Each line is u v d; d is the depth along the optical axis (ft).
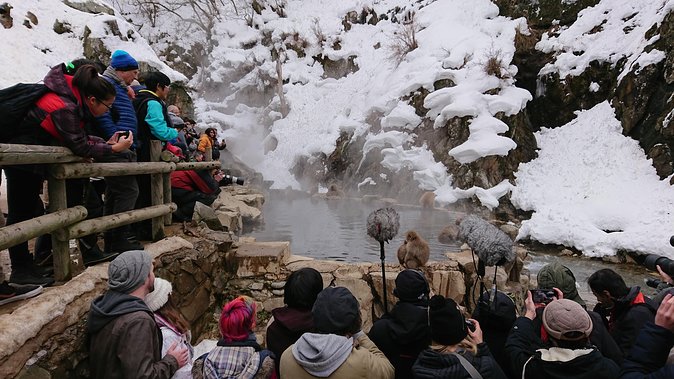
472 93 45.93
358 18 76.02
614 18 45.14
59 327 7.57
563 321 6.93
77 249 13.48
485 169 41.73
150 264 7.61
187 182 18.11
